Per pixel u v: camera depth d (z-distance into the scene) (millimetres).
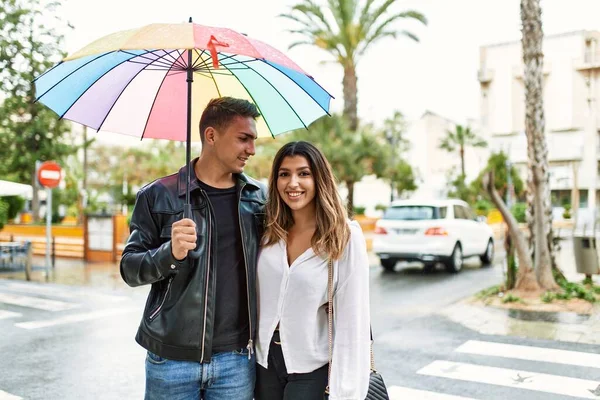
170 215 2266
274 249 2365
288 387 2338
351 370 2229
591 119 39375
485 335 6582
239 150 2283
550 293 8344
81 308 8641
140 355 5949
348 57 18922
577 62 39656
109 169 41594
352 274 2283
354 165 19031
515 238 8797
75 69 2150
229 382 2305
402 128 42625
